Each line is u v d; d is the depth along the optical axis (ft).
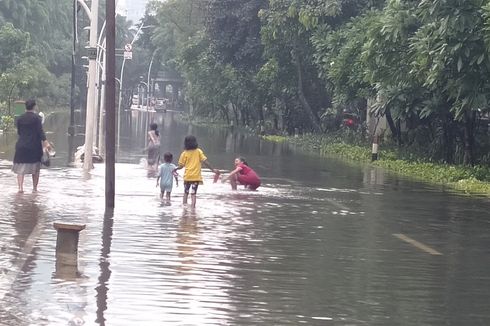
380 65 94.48
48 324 27.32
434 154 106.83
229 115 276.62
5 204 55.16
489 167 92.27
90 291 31.94
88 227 47.06
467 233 50.67
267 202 62.90
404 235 49.11
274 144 155.12
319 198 66.90
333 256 41.50
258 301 31.65
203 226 49.26
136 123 232.12
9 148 109.50
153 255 39.55
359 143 132.77
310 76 167.32
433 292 34.30
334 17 139.23
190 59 247.29
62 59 332.80
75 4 143.54
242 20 180.75
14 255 38.27
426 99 100.01
